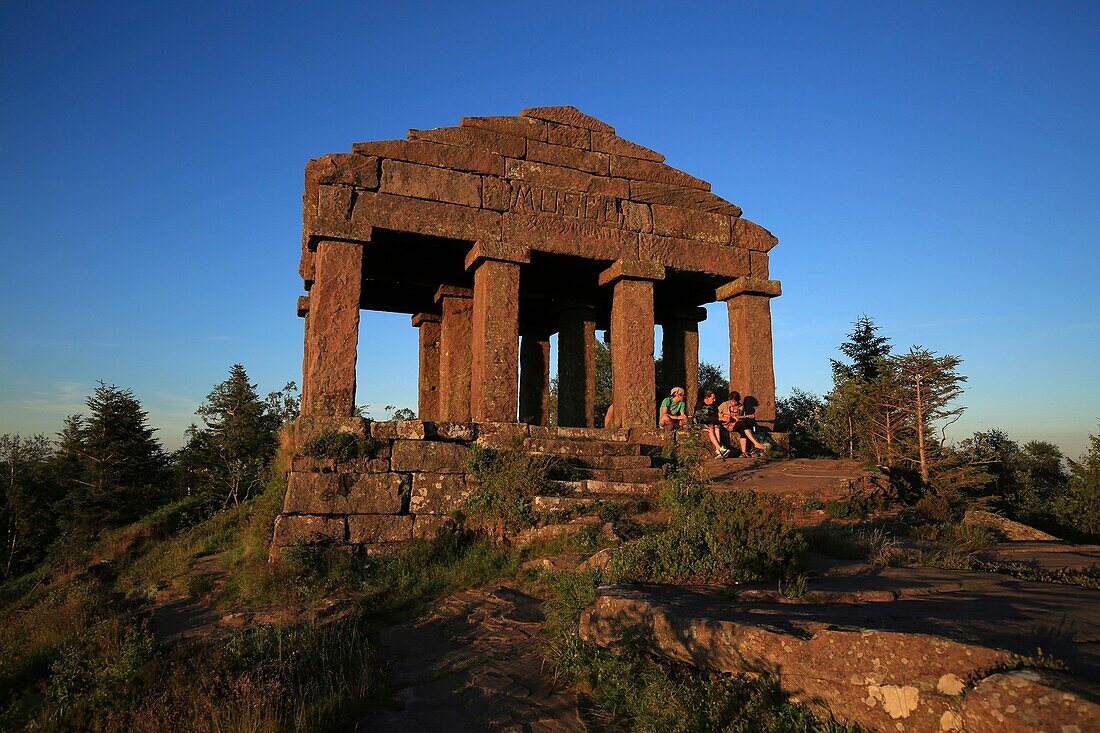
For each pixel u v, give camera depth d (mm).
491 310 13102
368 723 5355
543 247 13711
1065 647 3672
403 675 6277
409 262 15352
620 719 4980
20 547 36156
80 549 18750
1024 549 8781
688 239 15172
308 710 5387
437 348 18469
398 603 8375
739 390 15516
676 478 10422
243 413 34844
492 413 12766
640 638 5367
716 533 6586
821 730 3912
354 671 6281
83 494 35969
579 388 16844
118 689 6176
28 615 9680
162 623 8719
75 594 10734
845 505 10023
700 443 13547
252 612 8492
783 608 5188
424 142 13117
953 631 3961
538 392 19016
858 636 4039
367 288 17219
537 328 19328
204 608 9234
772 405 15297
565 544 9242
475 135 13633
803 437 27188
